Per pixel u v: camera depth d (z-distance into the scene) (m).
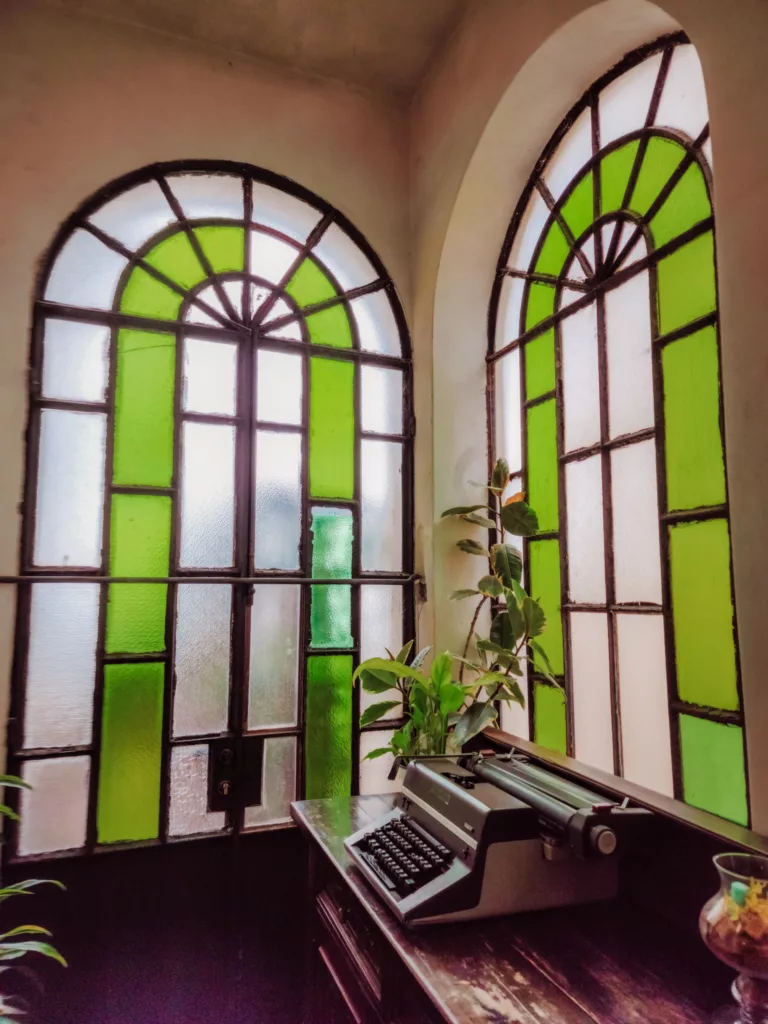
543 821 1.38
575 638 2.20
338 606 2.64
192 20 2.53
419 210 2.85
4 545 2.14
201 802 2.36
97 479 2.33
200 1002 2.23
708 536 1.71
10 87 2.31
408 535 2.79
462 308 2.76
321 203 2.78
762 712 1.36
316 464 2.66
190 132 2.56
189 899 2.29
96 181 2.39
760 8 1.43
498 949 1.23
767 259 1.39
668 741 1.81
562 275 2.39
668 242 1.90
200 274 2.55
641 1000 1.09
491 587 2.25
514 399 2.63
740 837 1.25
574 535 2.24
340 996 1.55
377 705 2.31
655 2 1.74
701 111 1.86
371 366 2.83
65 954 2.11
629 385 2.03
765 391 1.38
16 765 2.13
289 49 2.68
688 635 1.75
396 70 2.82
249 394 2.56
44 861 2.12
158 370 2.45
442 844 1.45
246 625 2.48
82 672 2.25
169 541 2.40
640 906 1.41
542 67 2.19
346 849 1.62
